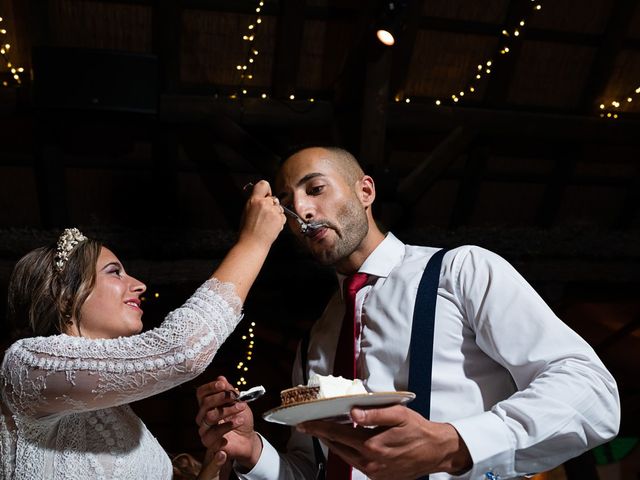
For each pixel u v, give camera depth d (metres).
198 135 5.14
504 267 1.60
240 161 5.29
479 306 1.57
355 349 1.70
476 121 5.28
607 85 5.57
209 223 5.52
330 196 1.72
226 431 1.57
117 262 1.52
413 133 5.31
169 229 5.33
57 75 4.45
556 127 5.46
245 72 5.03
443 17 5.01
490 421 1.33
